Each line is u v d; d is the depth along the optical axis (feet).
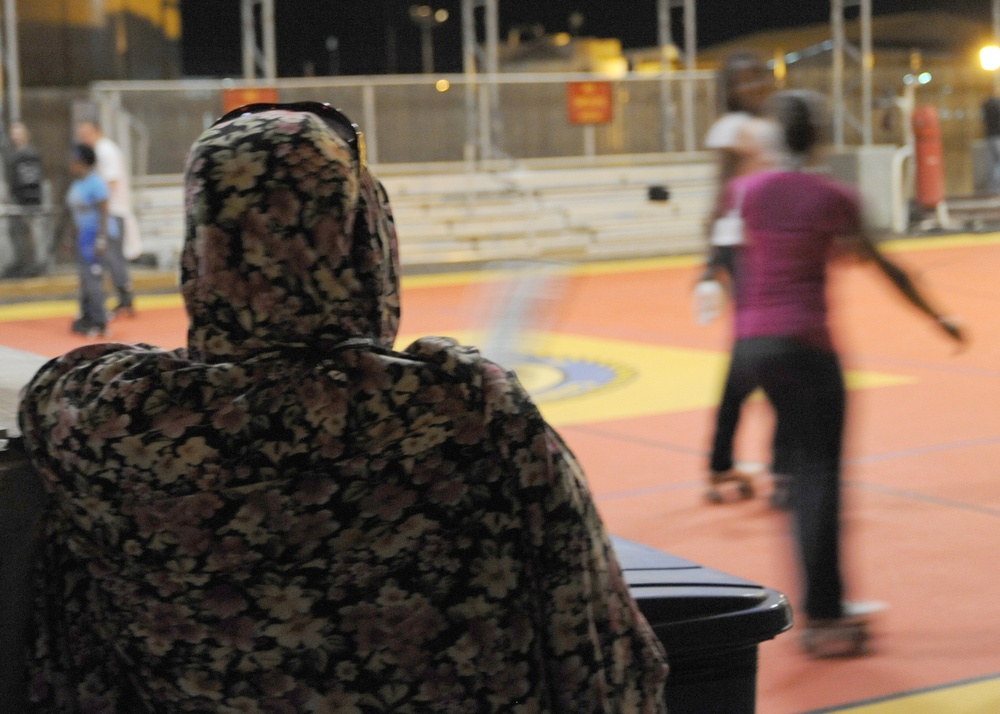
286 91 84.58
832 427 18.29
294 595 5.77
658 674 6.29
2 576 6.32
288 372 5.76
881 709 16.16
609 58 117.60
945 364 42.91
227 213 5.67
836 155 93.71
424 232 88.89
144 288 75.20
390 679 5.84
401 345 47.67
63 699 6.31
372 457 5.74
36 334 55.52
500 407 5.85
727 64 24.31
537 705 5.92
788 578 20.92
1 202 80.23
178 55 96.22
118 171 59.06
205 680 5.90
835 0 101.76
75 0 88.69
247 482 5.71
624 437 32.89
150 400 5.77
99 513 5.86
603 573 6.08
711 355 46.34
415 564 5.82
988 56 105.81
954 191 108.06
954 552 22.38
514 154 92.89
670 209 96.27
